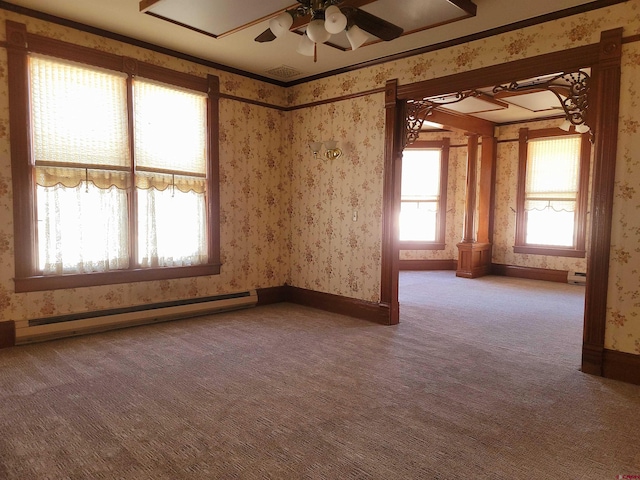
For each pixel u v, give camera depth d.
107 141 4.22
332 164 5.28
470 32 3.99
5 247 3.72
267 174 5.65
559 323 4.97
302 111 5.59
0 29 3.60
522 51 3.77
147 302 4.61
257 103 5.46
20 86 3.70
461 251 8.25
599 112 3.36
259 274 5.63
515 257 8.41
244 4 3.22
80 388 2.97
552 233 7.98
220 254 5.20
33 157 3.82
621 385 3.21
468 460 2.20
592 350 3.41
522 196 8.27
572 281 7.63
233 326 4.60
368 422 2.58
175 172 4.74
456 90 4.20
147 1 3.29
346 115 5.11
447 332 4.54
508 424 2.58
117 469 2.07
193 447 2.27
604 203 3.35
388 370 3.42
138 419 2.56
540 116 7.86
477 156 8.48
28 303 3.86
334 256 5.30
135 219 4.44
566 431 2.51
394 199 4.72
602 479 2.07
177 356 3.63
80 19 3.91
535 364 3.63
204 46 4.50
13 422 2.50
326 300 5.39
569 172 7.74
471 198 8.31
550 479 2.06
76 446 2.26
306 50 3.05
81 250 4.13
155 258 4.64
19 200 3.73
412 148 9.17
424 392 3.02
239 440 2.35
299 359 3.62
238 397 2.88
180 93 4.75
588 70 4.93
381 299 4.84
